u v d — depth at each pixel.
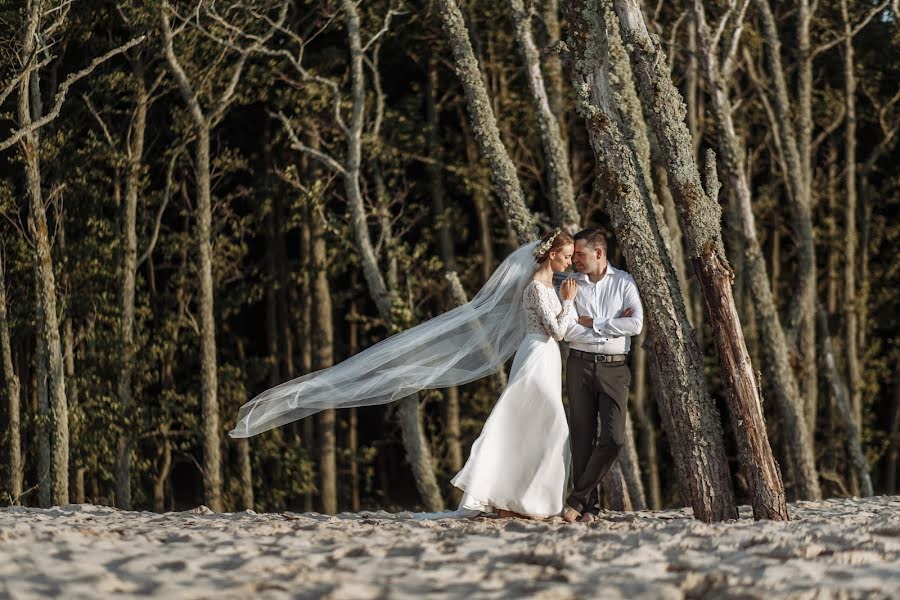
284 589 4.21
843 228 20.42
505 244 19.39
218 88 17.09
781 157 17.98
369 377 7.97
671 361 7.26
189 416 17.41
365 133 17.95
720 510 7.18
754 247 15.32
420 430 15.72
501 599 4.06
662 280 7.29
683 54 18.00
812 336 17.48
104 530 6.16
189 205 17.75
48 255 14.05
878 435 20.34
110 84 16.23
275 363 18.92
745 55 18.30
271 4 16.16
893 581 4.50
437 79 19.08
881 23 19.78
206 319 16.41
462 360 7.94
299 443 17.92
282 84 17.88
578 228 11.39
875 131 21.39
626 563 4.88
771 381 15.39
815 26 20.06
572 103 18.20
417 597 4.08
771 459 7.20
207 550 5.29
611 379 7.23
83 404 16.55
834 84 20.78
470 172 18.58
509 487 7.14
